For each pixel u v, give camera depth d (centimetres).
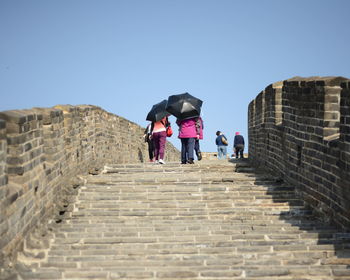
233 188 1116
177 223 952
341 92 904
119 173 1363
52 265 777
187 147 1468
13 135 802
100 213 1000
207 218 992
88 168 1374
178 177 1200
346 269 767
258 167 1477
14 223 762
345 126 888
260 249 832
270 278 752
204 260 792
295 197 1095
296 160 1131
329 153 954
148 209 1021
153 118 1527
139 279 748
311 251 831
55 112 1052
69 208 1023
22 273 733
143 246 840
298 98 1125
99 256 804
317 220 988
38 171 903
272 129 1357
